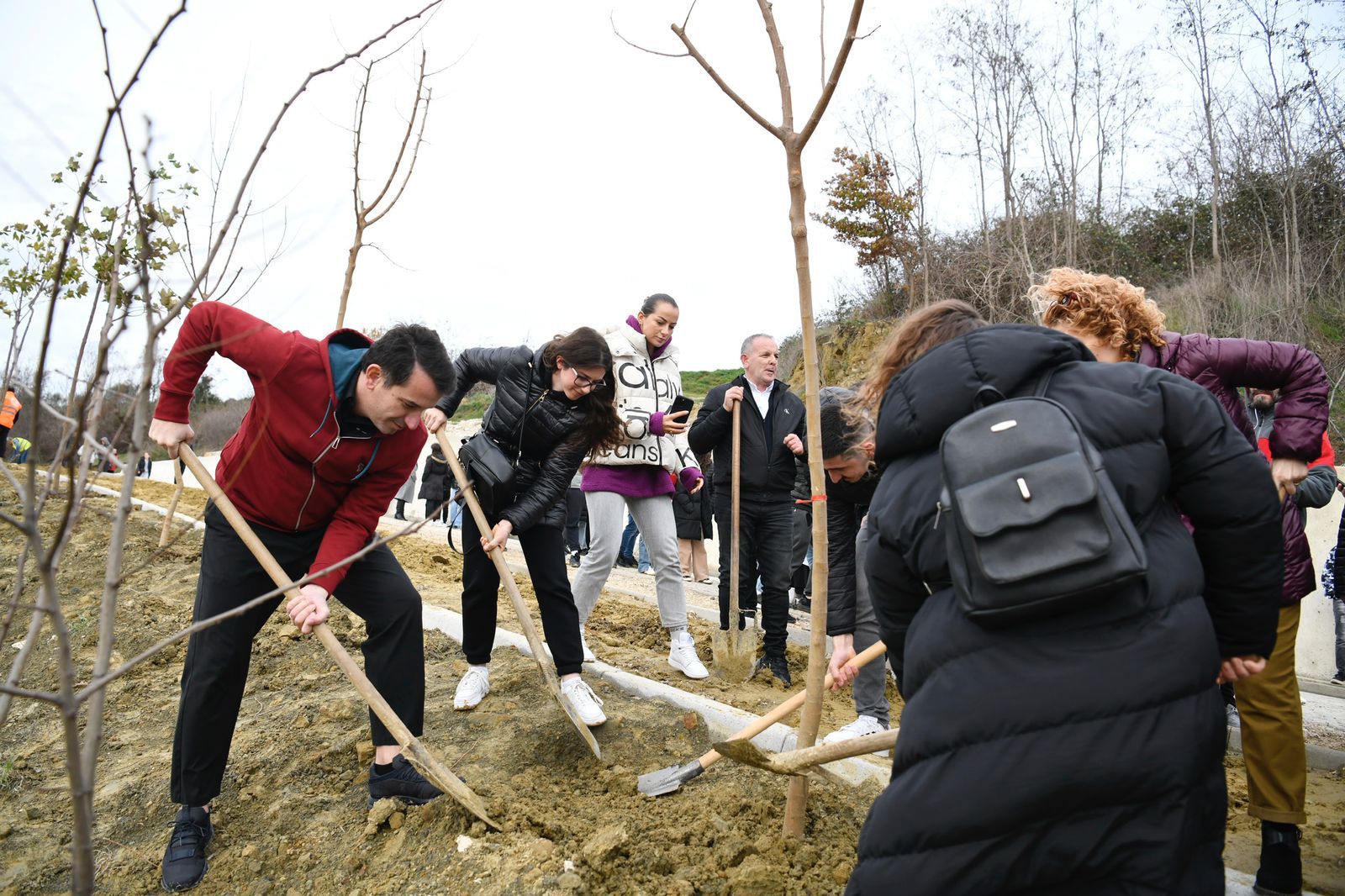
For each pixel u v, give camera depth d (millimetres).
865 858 1788
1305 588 2893
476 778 3389
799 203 2582
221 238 1658
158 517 8172
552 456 3801
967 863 1642
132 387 1903
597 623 6793
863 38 2291
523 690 4188
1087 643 1634
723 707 4020
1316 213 18219
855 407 2436
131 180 1574
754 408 5477
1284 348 3043
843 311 26766
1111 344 2676
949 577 1804
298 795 3387
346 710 3988
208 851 3109
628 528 11078
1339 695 6227
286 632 5125
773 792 3330
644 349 5008
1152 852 1567
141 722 4160
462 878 2738
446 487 10977
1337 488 4641
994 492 1654
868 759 3561
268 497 2990
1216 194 19250
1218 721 1652
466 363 3963
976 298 22562
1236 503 1773
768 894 2689
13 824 3352
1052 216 22625
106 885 2994
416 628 3250
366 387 2879
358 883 2861
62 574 6203
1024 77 21969
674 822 3111
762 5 2545
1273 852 2861
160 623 5344
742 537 5590
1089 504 1607
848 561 3805
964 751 1665
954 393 1858
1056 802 1590
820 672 2838
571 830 3035
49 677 4684
